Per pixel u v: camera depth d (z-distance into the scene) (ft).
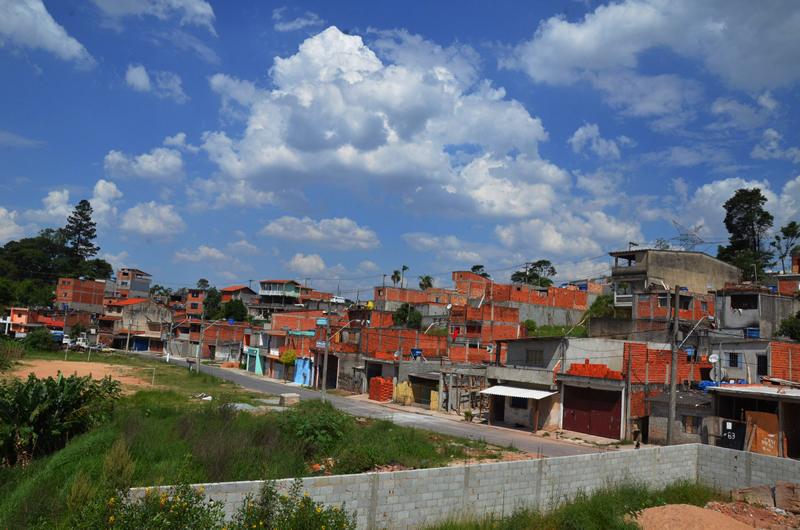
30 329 291.79
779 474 54.60
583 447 91.97
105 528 29.30
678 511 45.55
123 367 210.59
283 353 218.59
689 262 185.98
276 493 35.45
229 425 69.31
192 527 30.22
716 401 86.48
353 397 163.02
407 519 41.52
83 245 447.01
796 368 109.81
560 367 112.47
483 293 272.31
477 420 123.65
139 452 54.75
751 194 235.20
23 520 35.70
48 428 61.52
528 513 45.52
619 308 186.29
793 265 200.95
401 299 296.30
